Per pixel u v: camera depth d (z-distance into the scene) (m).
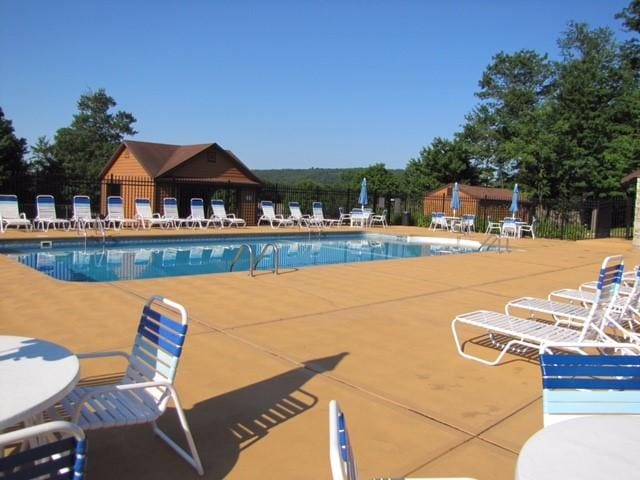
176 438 3.47
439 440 3.61
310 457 3.28
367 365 5.06
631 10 42.56
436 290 9.14
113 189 27.91
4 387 2.32
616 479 1.77
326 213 28.91
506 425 3.88
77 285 8.20
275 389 4.37
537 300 6.71
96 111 70.06
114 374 4.44
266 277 9.74
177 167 25.22
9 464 1.50
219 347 5.41
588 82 37.25
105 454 3.23
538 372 5.03
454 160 47.88
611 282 5.22
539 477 1.78
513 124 46.44
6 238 14.38
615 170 33.91
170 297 7.66
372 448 3.46
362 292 8.66
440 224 26.80
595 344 3.34
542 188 34.44
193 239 18.12
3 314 6.30
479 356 5.48
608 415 2.39
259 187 26.61
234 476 3.05
